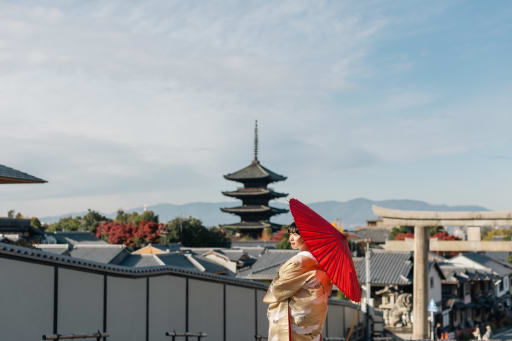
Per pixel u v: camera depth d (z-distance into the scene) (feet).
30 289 38.40
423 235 114.01
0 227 144.15
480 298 230.48
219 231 317.42
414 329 114.21
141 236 279.90
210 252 203.10
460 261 263.08
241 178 460.96
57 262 40.29
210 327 60.70
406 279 157.79
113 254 167.73
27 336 38.04
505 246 107.76
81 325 42.80
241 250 217.15
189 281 57.52
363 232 450.71
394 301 157.79
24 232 153.79
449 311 199.62
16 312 37.29
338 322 109.60
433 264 183.01
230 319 64.69
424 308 114.01
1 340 36.11
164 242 277.23
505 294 271.28
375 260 172.24
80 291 42.83
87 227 402.93
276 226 457.68
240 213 462.19
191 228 296.92
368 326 126.11
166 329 53.52
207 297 60.39
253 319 69.82
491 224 108.78
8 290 36.73
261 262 191.42
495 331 223.51
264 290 72.38
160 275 52.85
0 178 39.24
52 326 40.06
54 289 40.34
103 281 45.21
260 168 471.21
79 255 168.86
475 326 218.38
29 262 38.29
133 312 48.93
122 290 47.50
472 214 110.11
